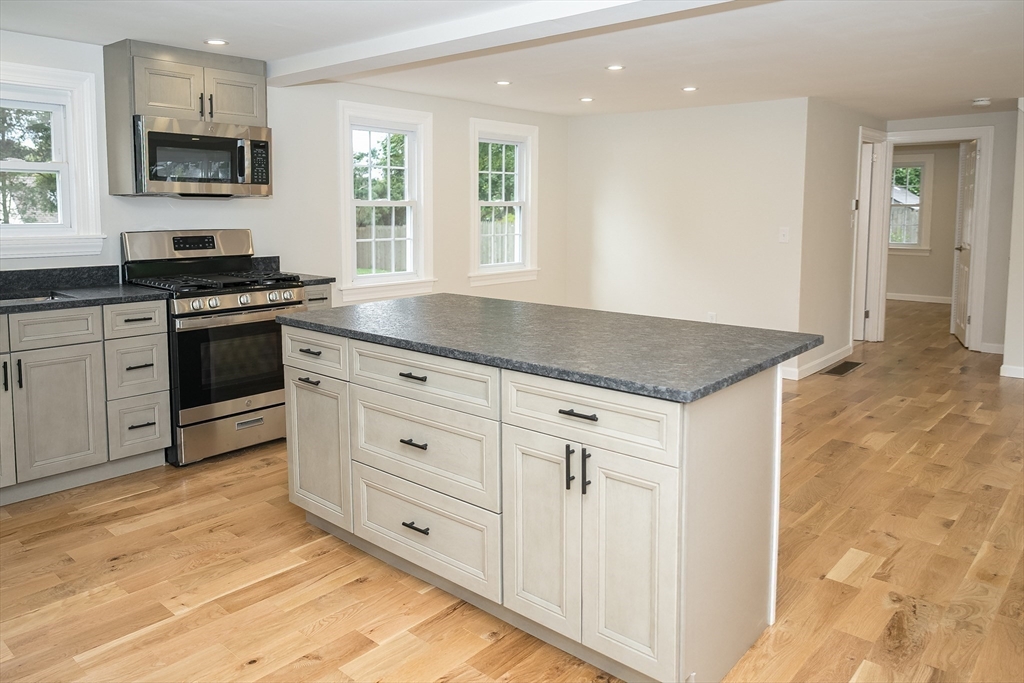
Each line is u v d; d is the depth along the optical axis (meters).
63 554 2.93
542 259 6.89
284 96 4.75
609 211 6.82
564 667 2.22
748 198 5.96
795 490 3.58
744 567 2.23
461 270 6.10
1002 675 2.14
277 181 4.77
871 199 7.42
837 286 6.46
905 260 10.43
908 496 3.50
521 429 2.21
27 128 3.82
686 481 1.87
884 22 3.40
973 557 2.88
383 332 2.67
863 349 7.17
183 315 3.76
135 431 3.73
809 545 2.99
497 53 4.07
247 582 2.72
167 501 3.46
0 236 3.66
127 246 4.08
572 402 2.07
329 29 3.55
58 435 3.47
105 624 2.44
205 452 3.95
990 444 4.27
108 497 3.50
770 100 5.72
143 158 3.82
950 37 3.69
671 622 1.93
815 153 5.77
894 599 2.57
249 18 3.36
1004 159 6.63
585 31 3.57
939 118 6.92
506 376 2.23
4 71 3.62
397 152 5.61
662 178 6.44
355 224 5.34
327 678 2.16
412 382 2.55
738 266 6.08
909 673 2.16
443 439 2.47
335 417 2.90
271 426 4.23
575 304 7.18
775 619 2.45
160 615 2.49
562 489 2.13
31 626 2.42
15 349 3.29
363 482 2.82
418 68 4.52
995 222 6.76
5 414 3.29
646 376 1.96
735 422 2.10
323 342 2.91
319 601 2.59
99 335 3.54
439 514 2.53
